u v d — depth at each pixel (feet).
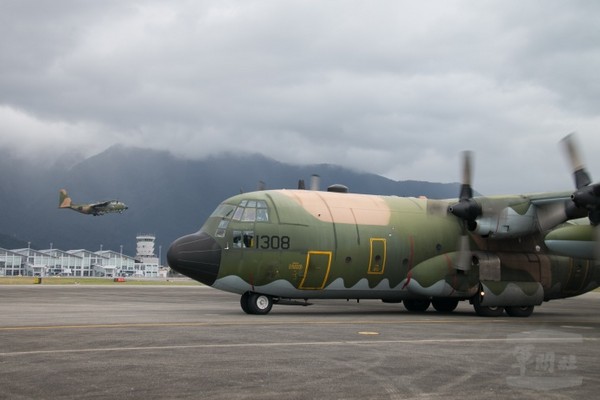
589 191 64.75
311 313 79.46
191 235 74.33
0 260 599.98
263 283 73.31
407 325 61.21
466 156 79.20
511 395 27.22
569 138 71.26
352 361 36.04
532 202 78.33
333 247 75.77
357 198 82.64
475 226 77.77
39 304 93.76
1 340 43.88
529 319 76.43
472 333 53.42
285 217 74.64
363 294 79.56
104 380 29.48
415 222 82.02
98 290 164.25
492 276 80.07
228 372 31.94
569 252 75.51
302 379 30.35
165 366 33.50
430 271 80.23
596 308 110.22
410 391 27.94
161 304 97.30
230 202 76.13
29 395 26.20
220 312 76.89
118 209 405.39
